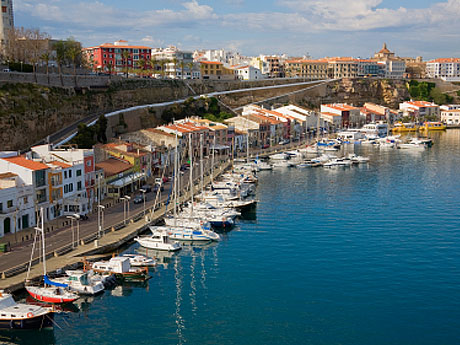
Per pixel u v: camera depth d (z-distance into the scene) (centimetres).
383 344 6494
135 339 6644
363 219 12006
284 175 18538
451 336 6638
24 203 10219
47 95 18438
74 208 11388
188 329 6862
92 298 7769
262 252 9781
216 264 9175
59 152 12244
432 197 14362
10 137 15438
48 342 6606
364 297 7725
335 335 6706
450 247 9856
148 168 16712
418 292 7862
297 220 12025
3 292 7006
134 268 8588
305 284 8212
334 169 19838
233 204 12838
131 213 11781
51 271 7962
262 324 6988
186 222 11175
